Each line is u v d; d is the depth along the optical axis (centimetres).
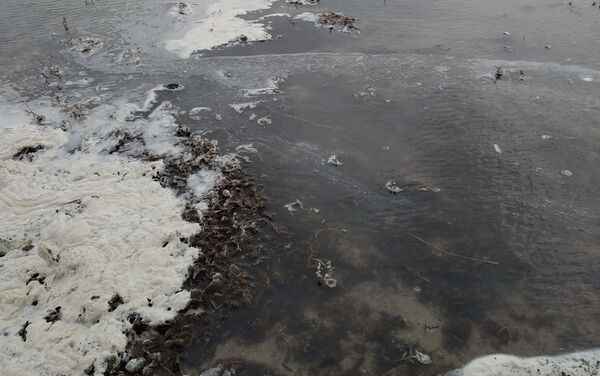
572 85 1030
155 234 687
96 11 1437
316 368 548
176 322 594
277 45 1241
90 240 676
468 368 543
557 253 676
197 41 1259
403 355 558
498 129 910
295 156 863
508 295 624
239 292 626
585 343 567
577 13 1342
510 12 1374
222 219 725
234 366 550
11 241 687
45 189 783
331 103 1007
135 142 903
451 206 755
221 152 870
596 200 756
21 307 602
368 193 784
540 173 809
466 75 1080
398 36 1269
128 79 1112
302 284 642
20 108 1007
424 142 888
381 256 679
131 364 547
